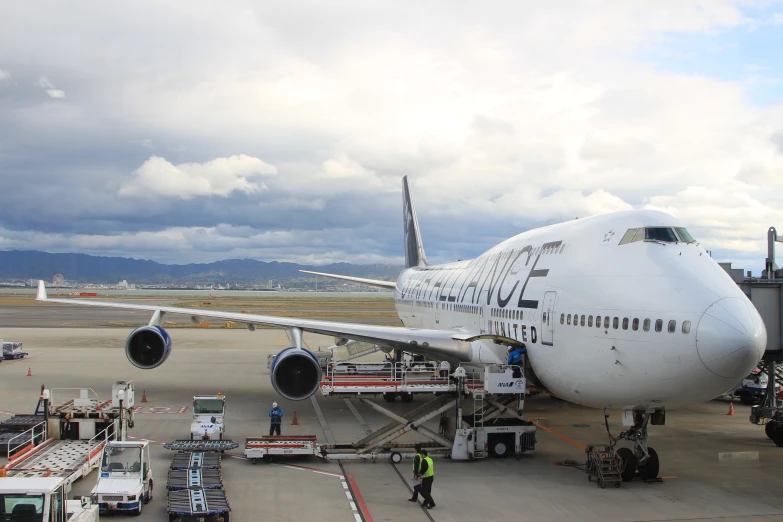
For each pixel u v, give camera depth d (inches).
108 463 626.2
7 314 3663.9
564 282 746.2
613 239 715.4
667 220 690.8
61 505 501.4
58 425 809.5
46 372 1494.8
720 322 568.7
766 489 690.2
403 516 602.9
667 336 594.2
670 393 616.7
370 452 811.4
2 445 805.9
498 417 842.8
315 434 942.4
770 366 912.3
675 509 624.4
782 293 853.8
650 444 896.9
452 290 1230.3
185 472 679.7
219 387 1332.4
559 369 737.0
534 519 596.7
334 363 937.5
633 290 645.3
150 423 989.8
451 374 926.4
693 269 629.6
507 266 962.1
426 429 816.3
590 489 685.9
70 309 4520.2
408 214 2065.7
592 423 1029.2
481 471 752.3
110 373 1497.3
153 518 593.6
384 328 1044.5
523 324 818.2
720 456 832.3
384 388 831.1
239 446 860.0
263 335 2610.7
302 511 613.6
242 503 634.2
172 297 7632.9
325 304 5649.6
